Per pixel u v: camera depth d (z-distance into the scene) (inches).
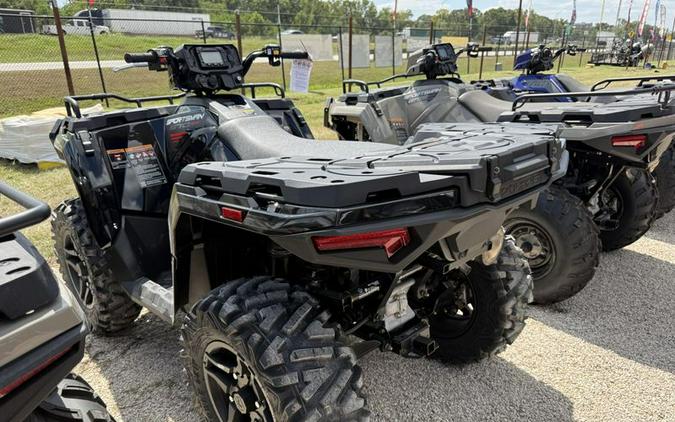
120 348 122.7
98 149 118.1
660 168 192.2
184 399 103.7
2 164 291.1
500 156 68.8
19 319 52.6
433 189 64.7
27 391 53.4
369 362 115.3
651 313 136.2
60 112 313.3
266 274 90.4
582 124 146.1
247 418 80.4
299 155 92.5
